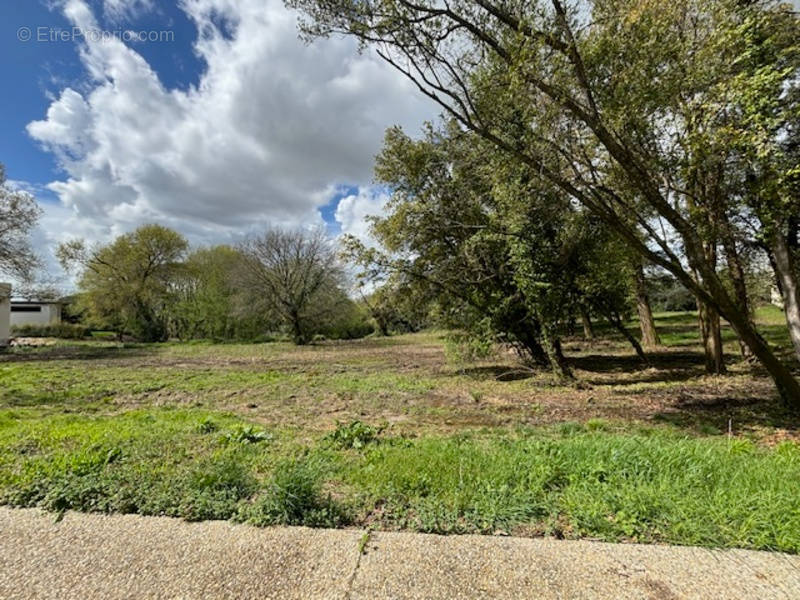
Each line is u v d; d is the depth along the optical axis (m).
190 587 1.83
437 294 10.48
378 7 4.39
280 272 24.97
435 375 10.65
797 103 4.50
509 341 10.25
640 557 2.02
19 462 3.29
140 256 27.61
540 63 4.39
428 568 1.94
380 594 1.77
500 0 4.41
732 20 4.49
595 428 5.02
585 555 2.04
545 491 2.72
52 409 6.69
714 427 4.99
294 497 2.48
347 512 2.47
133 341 28.72
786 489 2.54
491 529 2.30
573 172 5.67
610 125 4.69
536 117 5.15
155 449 3.65
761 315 20.61
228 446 3.84
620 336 20.06
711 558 2.01
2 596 1.77
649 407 6.35
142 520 2.42
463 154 9.00
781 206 5.25
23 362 14.71
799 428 4.88
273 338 28.03
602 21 4.36
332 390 8.45
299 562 2.01
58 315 34.91
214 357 16.69
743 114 4.57
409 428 5.22
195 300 28.06
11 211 19.16
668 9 4.26
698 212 6.35
